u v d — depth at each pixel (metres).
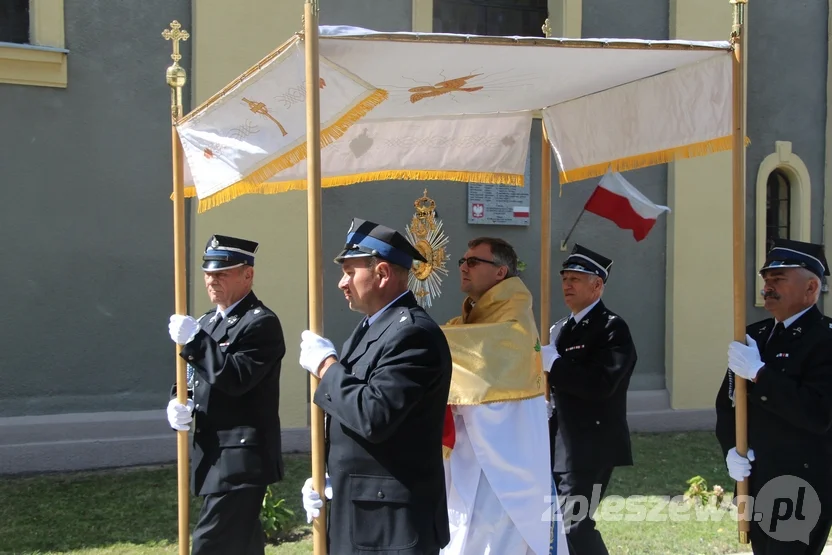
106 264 6.64
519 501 3.29
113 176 6.67
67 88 6.55
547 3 8.34
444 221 7.70
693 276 8.48
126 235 6.70
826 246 9.09
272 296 7.05
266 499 5.08
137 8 6.74
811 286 3.42
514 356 3.34
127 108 6.71
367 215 7.47
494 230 7.88
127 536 5.05
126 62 6.71
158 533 5.11
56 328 6.51
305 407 7.17
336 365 2.70
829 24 9.14
